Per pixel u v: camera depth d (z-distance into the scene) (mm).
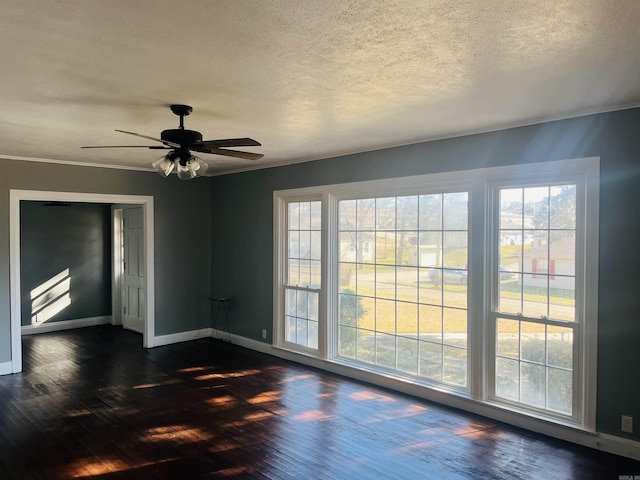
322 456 3400
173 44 2236
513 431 3799
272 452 3469
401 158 4734
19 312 5523
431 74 2684
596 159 3453
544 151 3732
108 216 8367
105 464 3305
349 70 2617
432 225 4582
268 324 6309
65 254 7934
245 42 2217
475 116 3631
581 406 3594
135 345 6781
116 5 1841
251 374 5379
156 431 3848
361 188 5102
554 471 3168
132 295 7824
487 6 1864
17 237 5504
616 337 3389
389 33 2127
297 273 5988
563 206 3707
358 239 5270
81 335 7461
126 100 3166
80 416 4172
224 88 2920
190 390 4848
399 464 3275
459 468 3217
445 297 4484
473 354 4184
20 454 3455
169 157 3406
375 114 3578
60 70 2580
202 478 3113
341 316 5465
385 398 4566
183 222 6977
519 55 2395
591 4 1841
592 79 2762
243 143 3234
